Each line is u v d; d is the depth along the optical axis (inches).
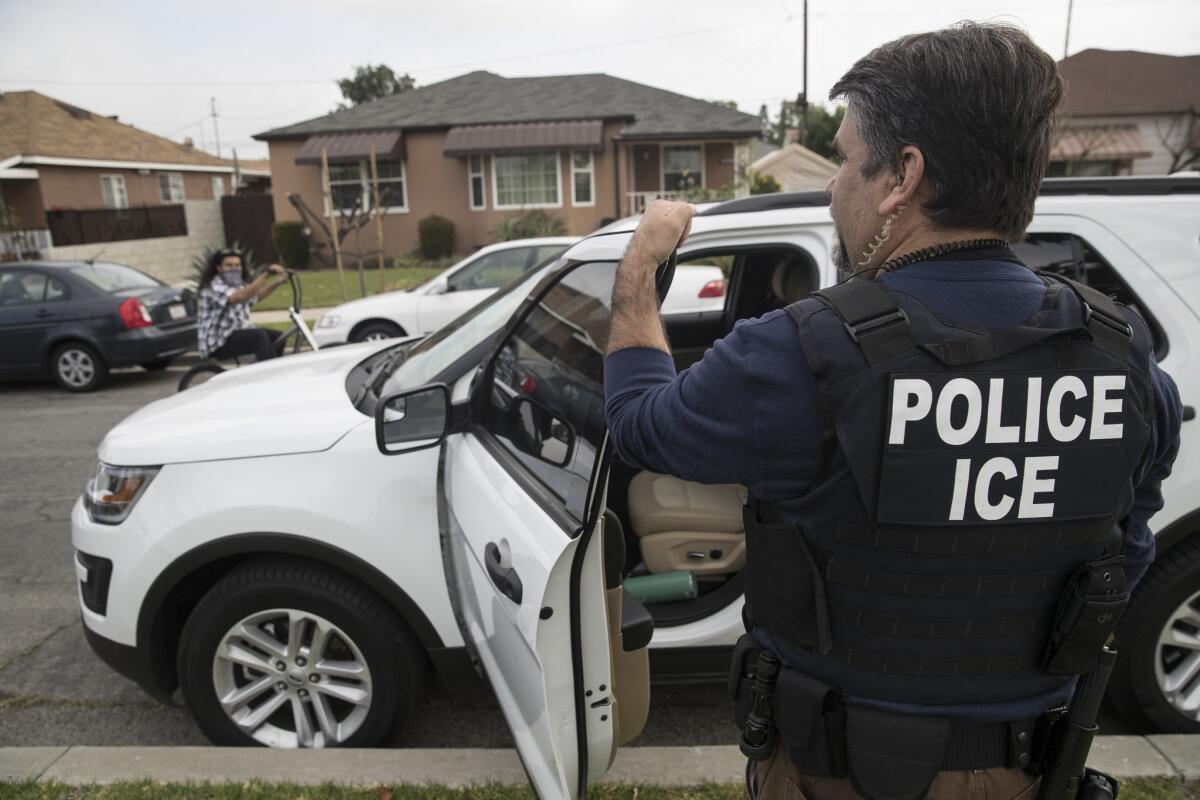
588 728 63.4
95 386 354.6
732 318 141.7
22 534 188.7
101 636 102.0
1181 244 92.7
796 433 41.1
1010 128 40.1
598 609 62.1
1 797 89.4
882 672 43.2
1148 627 95.1
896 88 41.5
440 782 90.1
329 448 96.2
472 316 111.7
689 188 772.6
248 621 98.9
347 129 866.1
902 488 39.8
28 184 901.2
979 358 39.9
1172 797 84.0
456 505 85.7
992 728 44.3
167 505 97.4
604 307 81.4
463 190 876.0
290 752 96.3
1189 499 91.6
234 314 260.7
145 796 88.9
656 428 44.8
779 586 44.3
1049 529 40.9
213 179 1226.6
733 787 87.6
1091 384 41.1
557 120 852.6
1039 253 95.3
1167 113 916.6
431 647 96.6
